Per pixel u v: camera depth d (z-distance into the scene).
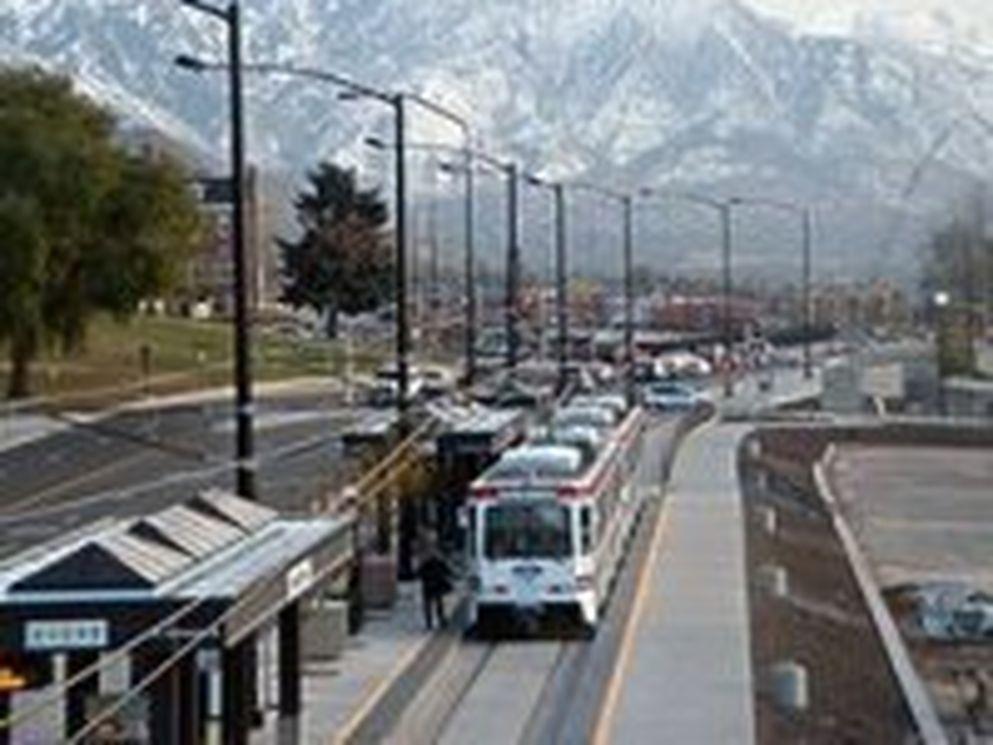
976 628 91.69
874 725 66.00
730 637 76.12
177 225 167.50
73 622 37.06
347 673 67.00
